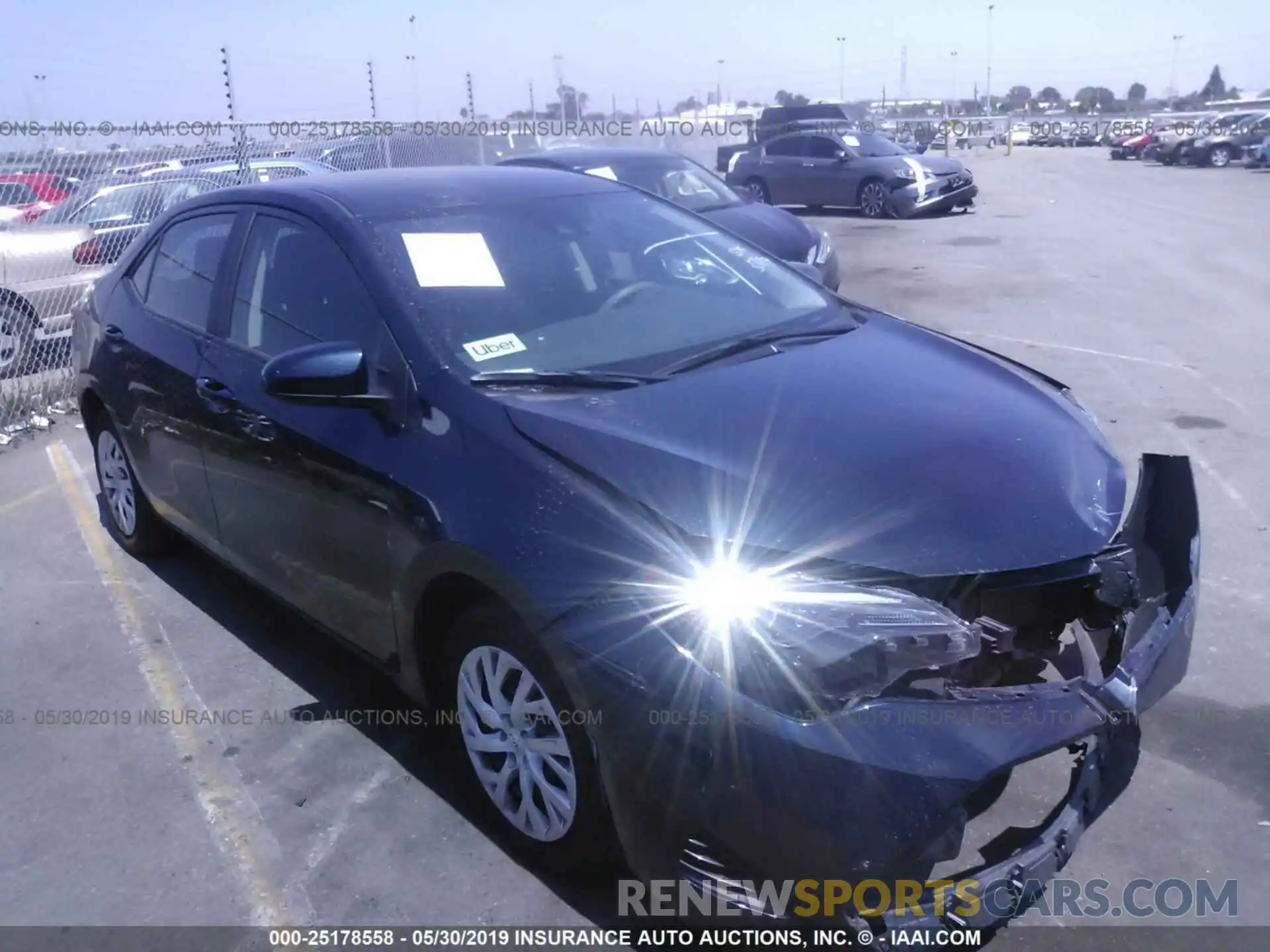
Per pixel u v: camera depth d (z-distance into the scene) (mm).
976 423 3207
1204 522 5312
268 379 3279
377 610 3445
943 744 2455
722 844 2496
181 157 11039
